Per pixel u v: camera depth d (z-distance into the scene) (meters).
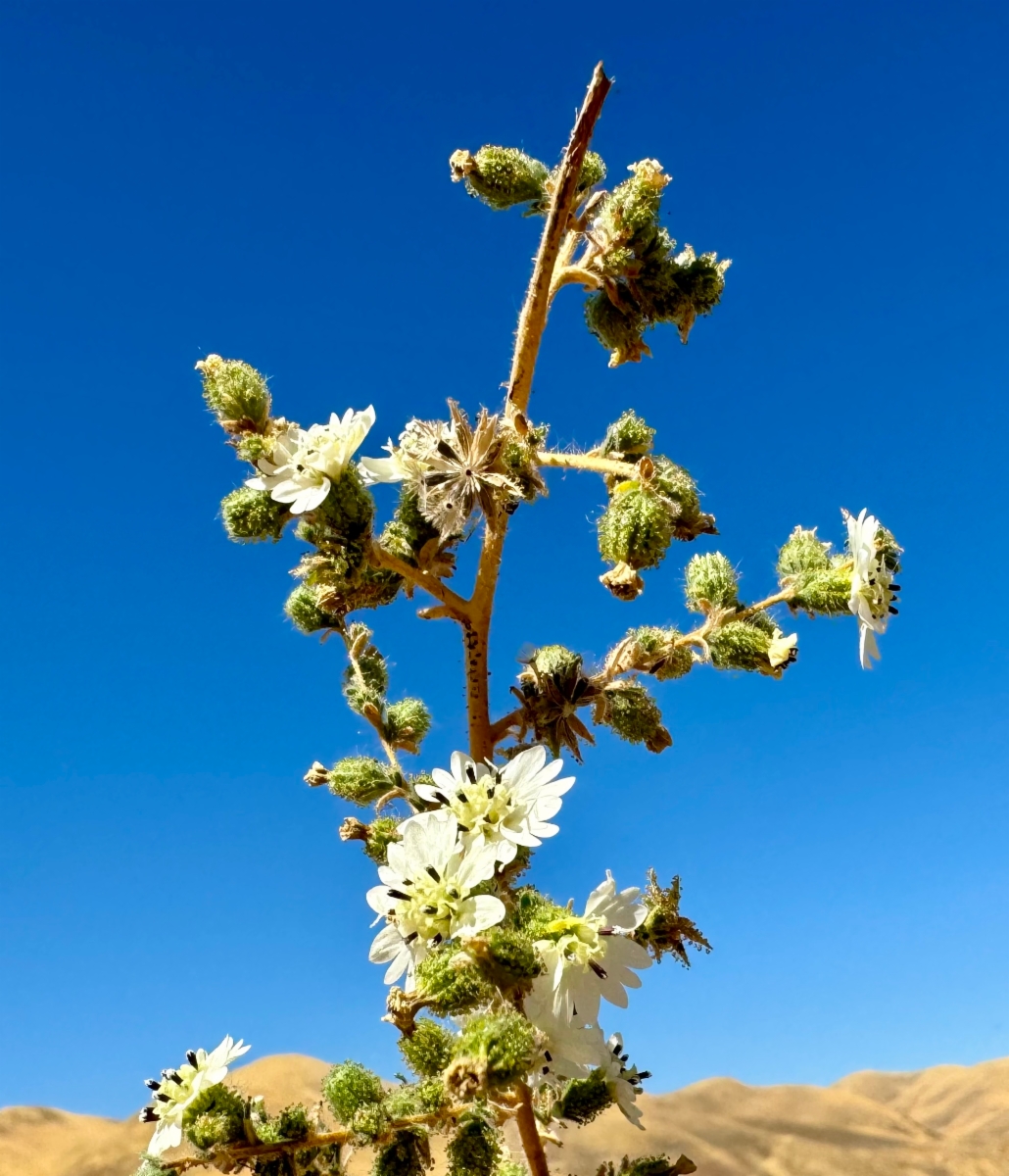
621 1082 0.15
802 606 0.16
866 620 0.15
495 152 0.17
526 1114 0.14
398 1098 0.14
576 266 0.17
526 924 0.13
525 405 0.16
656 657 0.16
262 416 0.16
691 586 0.16
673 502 0.15
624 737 0.16
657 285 0.17
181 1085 0.15
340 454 0.15
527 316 0.16
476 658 0.16
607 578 0.14
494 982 0.12
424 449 0.15
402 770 0.17
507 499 0.15
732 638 0.15
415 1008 0.12
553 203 0.16
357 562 0.15
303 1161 0.15
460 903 0.13
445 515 0.15
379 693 0.18
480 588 0.16
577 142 0.16
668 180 0.16
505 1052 0.12
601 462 0.15
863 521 0.16
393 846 0.13
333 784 0.16
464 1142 0.13
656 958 0.15
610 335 0.17
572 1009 0.13
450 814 0.13
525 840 0.13
